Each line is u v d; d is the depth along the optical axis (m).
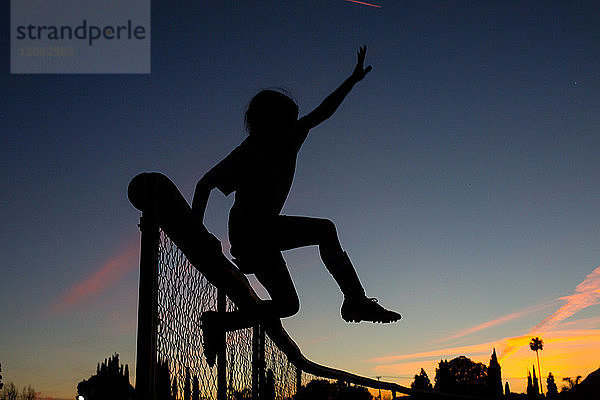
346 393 7.61
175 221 2.12
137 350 1.85
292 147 2.69
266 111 2.63
